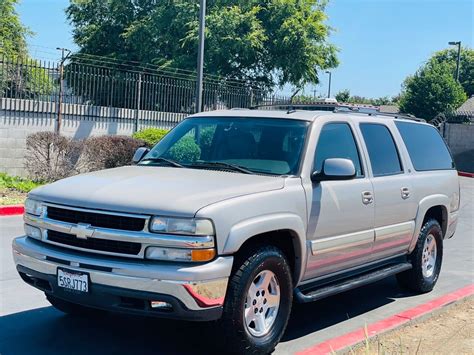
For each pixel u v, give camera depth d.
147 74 20.88
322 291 5.86
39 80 17.62
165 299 4.51
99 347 5.43
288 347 5.68
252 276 4.89
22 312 6.30
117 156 16.62
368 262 6.69
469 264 10.05
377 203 6.55
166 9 28.89
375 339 5.88
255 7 27.48
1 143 17.00
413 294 7.84
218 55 27.34
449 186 8.26
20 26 36.00
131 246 4.64
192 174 5.52
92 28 32.00
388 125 7.34
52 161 16.09
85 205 4.84
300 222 5.42
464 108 41.41
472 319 6.73
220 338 4.84
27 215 5.32
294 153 5.80
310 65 28.50
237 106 23.19
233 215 4.77
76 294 4.80
